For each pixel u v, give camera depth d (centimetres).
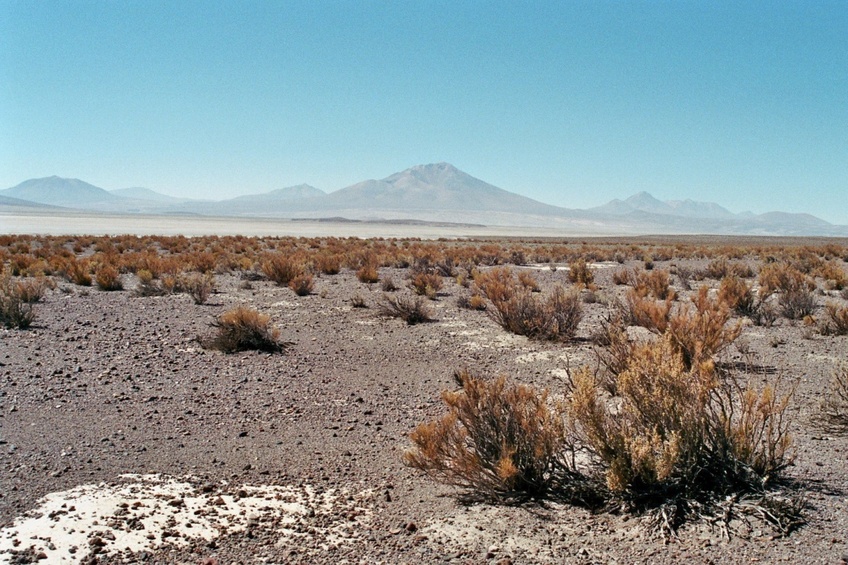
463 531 565
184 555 526
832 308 1557
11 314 1526
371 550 536
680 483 584
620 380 650
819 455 701
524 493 618
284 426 877
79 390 1024
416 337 1497
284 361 1259
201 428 863
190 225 13138
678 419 608
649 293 2191
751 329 1578
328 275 3033
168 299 2081
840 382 884
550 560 512
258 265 3161
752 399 634
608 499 602
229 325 1401
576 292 1572
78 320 1642
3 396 978
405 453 651
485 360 1262
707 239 12594
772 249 5906
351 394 1037
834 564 480
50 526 571
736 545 514
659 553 511
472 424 664
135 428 855
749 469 601
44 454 750
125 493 646
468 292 2352
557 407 670
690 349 1042
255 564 514
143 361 1231
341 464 738
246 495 647
